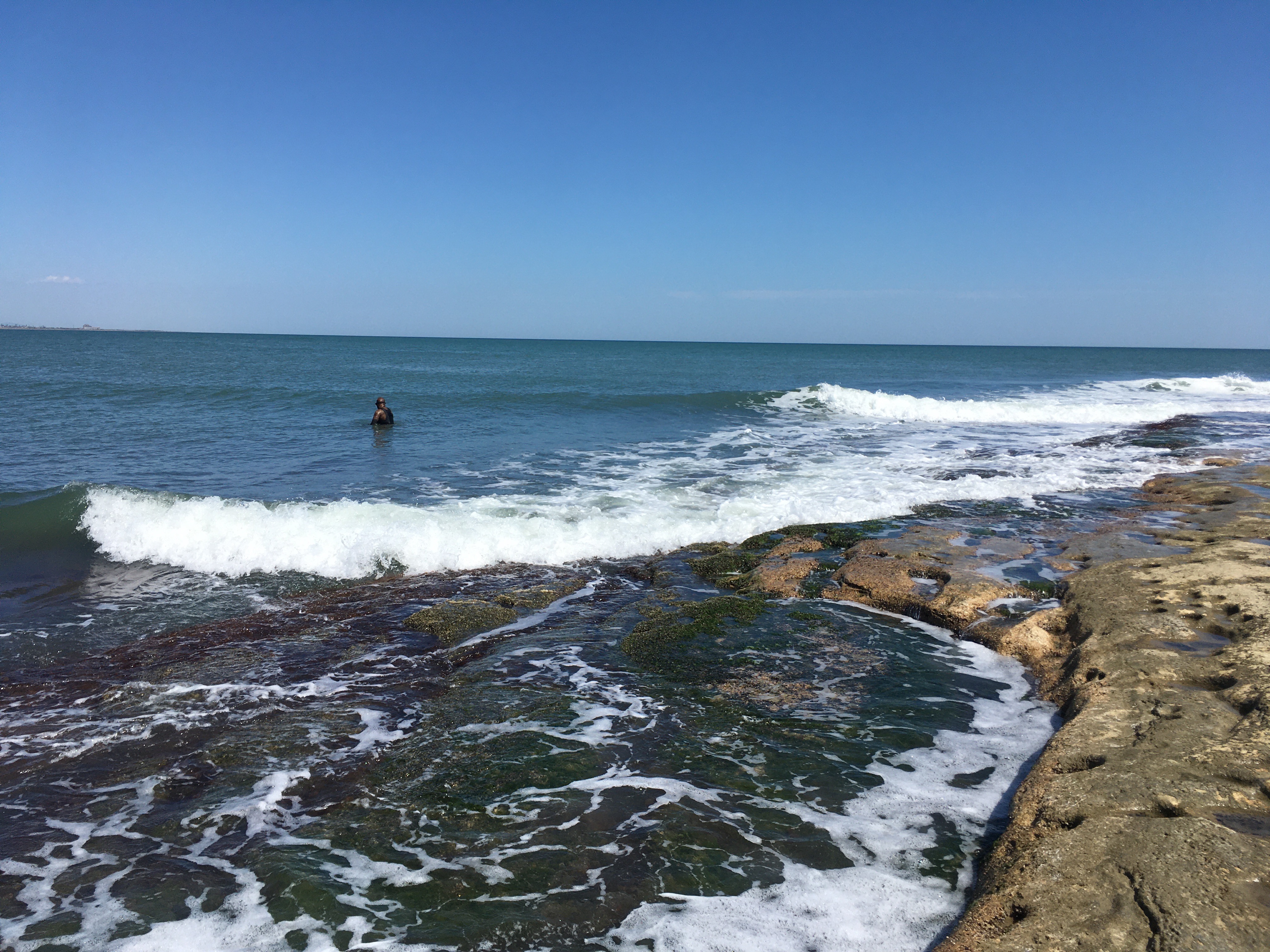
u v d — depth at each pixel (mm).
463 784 5094
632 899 3939
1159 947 3020
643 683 6633
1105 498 13023
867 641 7535
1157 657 5824
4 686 6645
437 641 7633
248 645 7535
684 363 60562
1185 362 82812
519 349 98500
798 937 3643
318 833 4613
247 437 18453
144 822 4750
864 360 70375
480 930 3746
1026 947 3205
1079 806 4086
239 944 3680
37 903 3998
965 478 14414
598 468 15648
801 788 4988
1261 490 12414
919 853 4297
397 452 17125
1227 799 3900
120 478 13750
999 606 7945
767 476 14812
